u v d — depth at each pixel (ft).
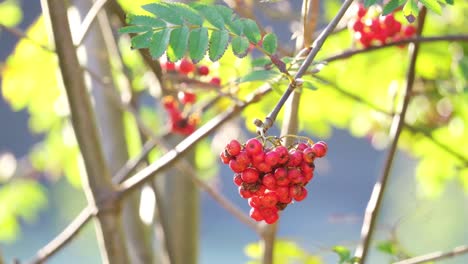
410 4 3.01
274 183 2.74
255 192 2.76
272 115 2.70
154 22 2.90
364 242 3.64
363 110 5.18
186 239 4.50
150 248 4.40
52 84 5.39
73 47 3.43
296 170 2.74
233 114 3.49
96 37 4.43
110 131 4.46
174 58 2.88
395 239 3.81
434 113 4.88
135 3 4.14
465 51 4.39
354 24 3.66
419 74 4.60
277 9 4.42
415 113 4.87
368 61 4.73
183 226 4.49
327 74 4.76
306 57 2.94
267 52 2.87
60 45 3.42
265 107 4.70
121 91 4.92
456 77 4.19
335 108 5.19
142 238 4.37
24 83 5.30
